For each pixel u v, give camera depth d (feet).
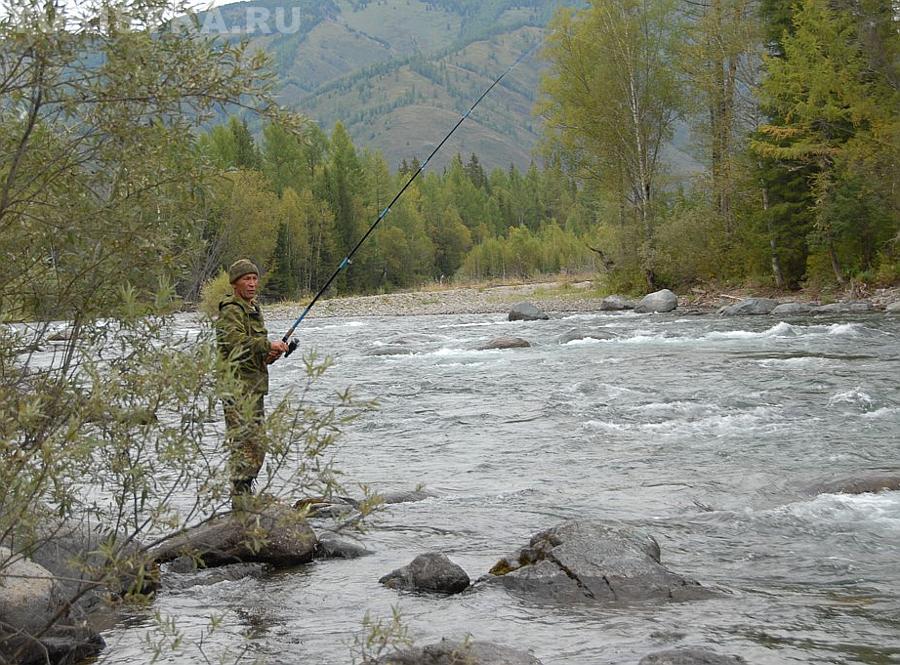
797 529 22.04
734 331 75.41
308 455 11.98
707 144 122.01
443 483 28.48
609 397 43.50
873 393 41.34
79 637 14.83
